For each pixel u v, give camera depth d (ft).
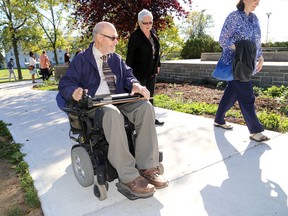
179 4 22.13
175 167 9.51
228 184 8.34
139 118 7.74
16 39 69.77
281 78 21.25
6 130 14.58
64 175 9.33
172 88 25.25
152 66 13.20
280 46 51.96
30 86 36.83
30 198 7.85
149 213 7.13
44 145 12.13
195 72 27.94
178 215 7.00
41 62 44.83
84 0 22.11
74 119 8.12
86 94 7.32
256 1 10.55
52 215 7.18
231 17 10.91
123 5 21.48
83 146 8.07
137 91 7.98
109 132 7.20
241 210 7.09
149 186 7.30
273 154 10.21
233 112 15.72
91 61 8.42
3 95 27.81
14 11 62.03
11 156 10.91
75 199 7.88
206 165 9.58
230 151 10.62
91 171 7.77
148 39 12.69
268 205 7.24
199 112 16.60
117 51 40.24
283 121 13.50
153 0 21.45
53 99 23.30
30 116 17.62
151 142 7.79
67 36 70.13
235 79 11.18
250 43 10.71
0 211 7.51
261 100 18.33
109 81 8.78
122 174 7.41
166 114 16.33
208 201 7.53
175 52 58.03
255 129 11.35
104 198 7.61
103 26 8.27
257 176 8.73
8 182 9.09
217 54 37.83
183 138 12.17
